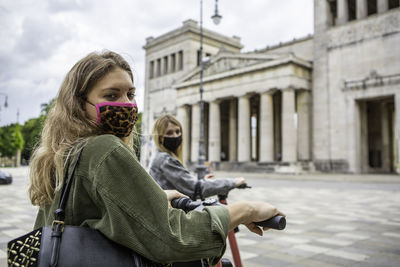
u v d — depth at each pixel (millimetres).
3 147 75000
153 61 80125
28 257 1333
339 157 45344
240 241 8219
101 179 1425
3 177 23828
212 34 73875
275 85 46875
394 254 6934
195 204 1857
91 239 1414
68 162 1561
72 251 1352
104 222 1433
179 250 1382
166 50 76062
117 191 1411
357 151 44562
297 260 6488
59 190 1584
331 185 27703
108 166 1447
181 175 3449
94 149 1515
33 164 1690
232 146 59125
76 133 1683
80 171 1515
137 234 1381
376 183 29688
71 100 1714
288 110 45344
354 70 44969
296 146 46750
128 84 1787
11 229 8781
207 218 1506
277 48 58906
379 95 42406
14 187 22203
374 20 43594
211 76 54812
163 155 3678
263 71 48375
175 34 73062
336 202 16203
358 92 44219
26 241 1394
